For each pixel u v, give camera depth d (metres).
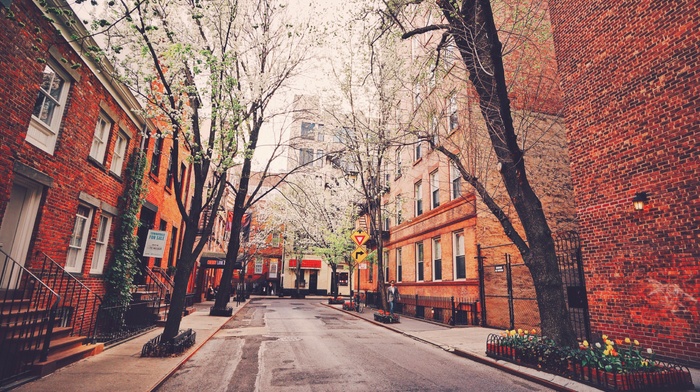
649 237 8.04
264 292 47.56
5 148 6.61
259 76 11.57
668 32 7.93
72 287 9.14
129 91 11.03
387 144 12.68
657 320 7.74
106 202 10.83
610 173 9.09
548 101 15.92
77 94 8.86
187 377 6.59
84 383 5.75
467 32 8.52
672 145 7.71
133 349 8.65
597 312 9.10
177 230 19.89
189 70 8.77
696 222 7.18
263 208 45.59
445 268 17.48
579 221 9.88
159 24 8.00
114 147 11.11
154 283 15.55
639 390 5.68
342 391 5.82
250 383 6.25
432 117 11.84
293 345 10.04
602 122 9.41
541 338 7.61
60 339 7.54
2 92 6.44
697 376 6.50
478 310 14.54
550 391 6.05
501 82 7.25
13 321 6.55
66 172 8.67
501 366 7.58
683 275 7.34
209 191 11.43
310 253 42.62
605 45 9.48
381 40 11.21
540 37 12.20
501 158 8.69
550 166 15.86
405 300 21.38
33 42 7.08
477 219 14.86
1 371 5.96
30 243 7.75
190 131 8.79
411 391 5.87
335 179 31.67
